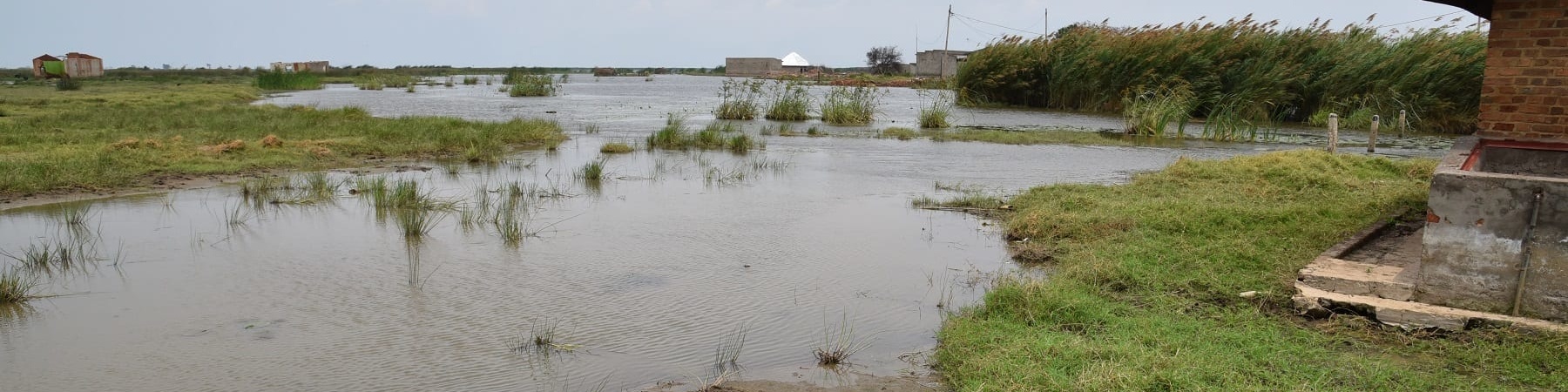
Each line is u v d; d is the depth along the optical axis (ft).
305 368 17.15
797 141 64.18
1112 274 22.80
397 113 93.50
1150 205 31.71
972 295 22.65
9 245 27.20
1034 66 111.34
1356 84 85.30
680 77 346.74
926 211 34.71
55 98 101.40
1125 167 50.14
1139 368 15.80
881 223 32.12
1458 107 79.25
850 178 44.39
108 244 27.40
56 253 25.90
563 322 20.10
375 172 44.19
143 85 152.05
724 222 31.94
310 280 23.44
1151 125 73.15
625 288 22.94
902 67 322.14
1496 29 22.15
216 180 40.19
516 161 49.90
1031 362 16.40
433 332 19.31
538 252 26.91
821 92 150.41
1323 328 18.72
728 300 22.07
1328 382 15.49
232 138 54.85
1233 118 75.87
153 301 21.47
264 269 24.49
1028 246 27.71
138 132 57.11
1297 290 20.04
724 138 62.75
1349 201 33.06
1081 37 108.99
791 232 30.35
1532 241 17.69
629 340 18.99
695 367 17.49
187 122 65.98
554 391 16.17
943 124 78.74
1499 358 16.44
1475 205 18.17
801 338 19.26
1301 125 85.51
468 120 76.13
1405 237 26.68
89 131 57.16
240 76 235.20
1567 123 21.33
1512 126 22.12
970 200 36.11
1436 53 80.74
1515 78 21.97
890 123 83.92
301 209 33.58
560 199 36.94
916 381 16.76
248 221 31.12
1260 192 35.32
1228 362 16.33
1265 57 92.02
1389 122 81.92
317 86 173.99
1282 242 25.72
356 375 16.78
